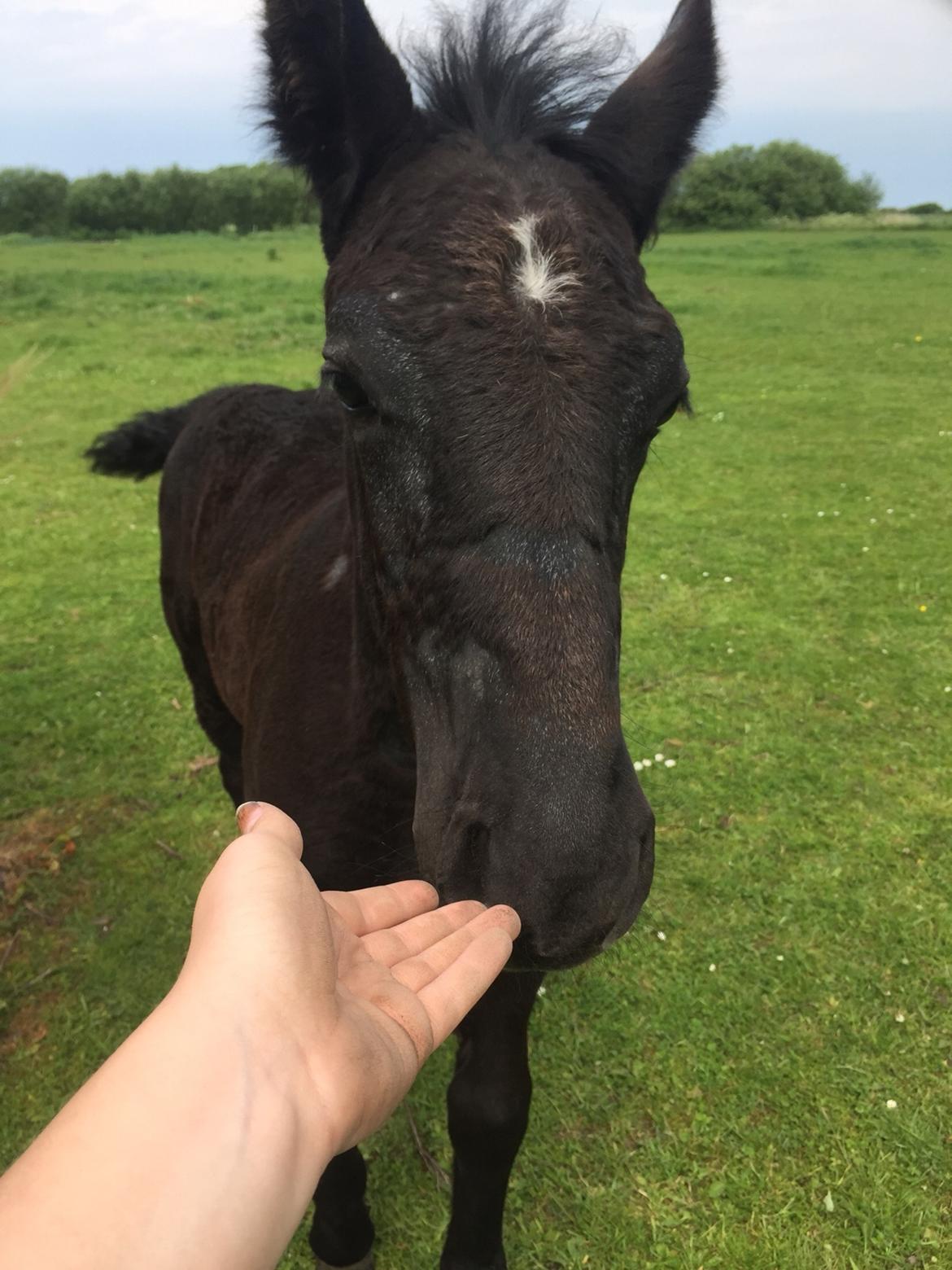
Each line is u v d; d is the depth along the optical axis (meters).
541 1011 2.81
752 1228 2.25
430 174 1.53
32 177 45.09
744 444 8.48
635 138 1.82
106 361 11.55
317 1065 0.97
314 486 2.72
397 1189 2.39
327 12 1.62
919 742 4.05
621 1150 2.43
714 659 4.75
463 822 1.27
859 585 5.54
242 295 17.62
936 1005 2.80
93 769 4.06
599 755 1.22
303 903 1.07
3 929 3.19
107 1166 0.79
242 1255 0.82
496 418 1.29
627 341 1.39
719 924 3.11
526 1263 2.21
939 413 9.30
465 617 1.30
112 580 5.92
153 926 3.19
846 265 22.83
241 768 3.42
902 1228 2.23
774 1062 2.64
